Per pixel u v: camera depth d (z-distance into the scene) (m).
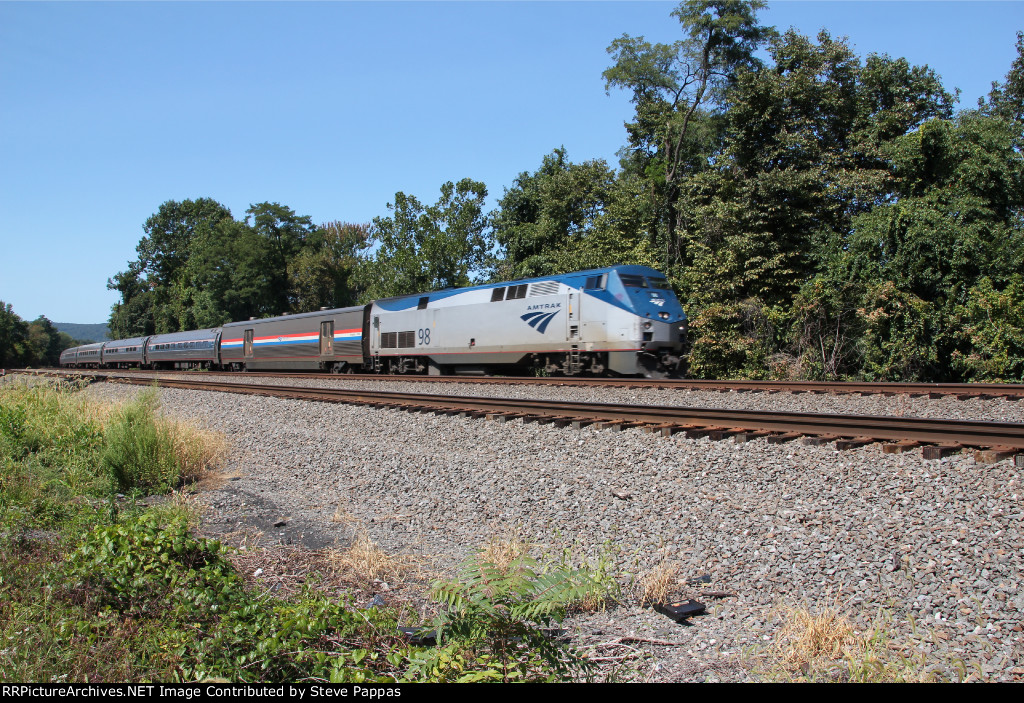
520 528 7.03
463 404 13.48
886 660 4.14
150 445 9.39
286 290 66.25
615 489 7.61
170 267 79.31
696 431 9.15
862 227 20.95
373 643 4.67
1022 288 18.11
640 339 18.77
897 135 25.20
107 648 4.27
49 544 6.05
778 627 4.73
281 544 6.94
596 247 31.12
